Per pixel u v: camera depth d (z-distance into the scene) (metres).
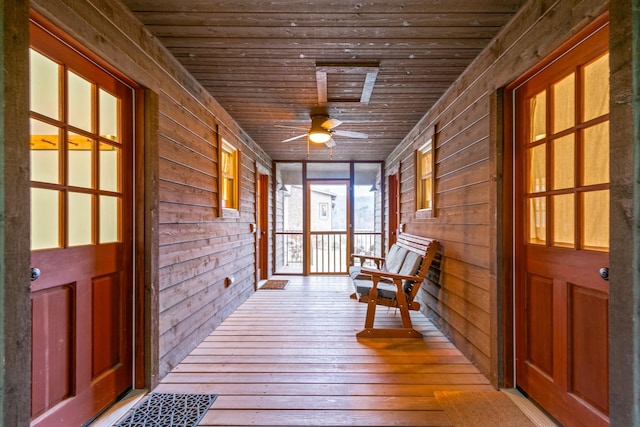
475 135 2.41
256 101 3.28
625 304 1.17
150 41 2.08
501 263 2.07
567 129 1.66
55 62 1.51
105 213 1.85
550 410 1.76
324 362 2.46
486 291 2.21
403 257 3.72
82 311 1.67
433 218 3.38
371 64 2.49
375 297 3.01
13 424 1.16
